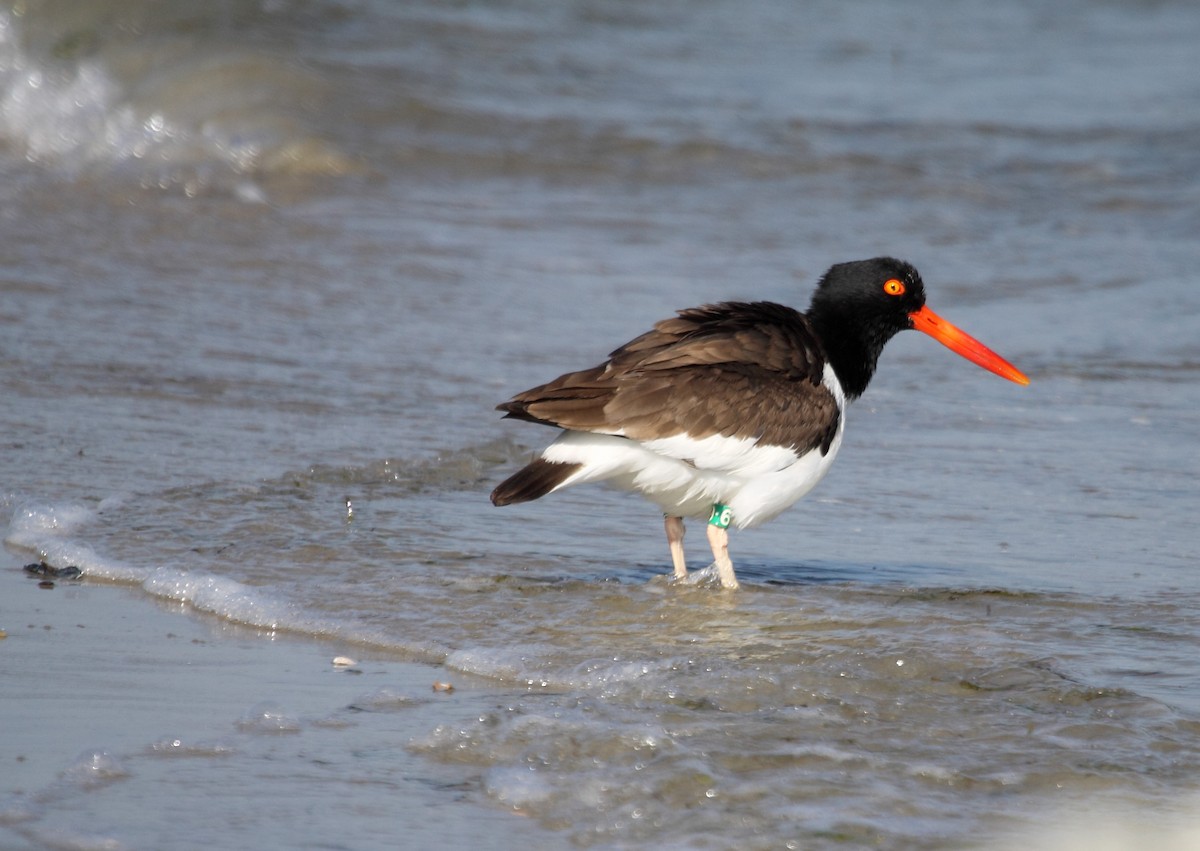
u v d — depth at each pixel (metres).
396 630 9.73
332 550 11.30
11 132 25.47
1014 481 13.44
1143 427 14.95
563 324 18.17
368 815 7.14
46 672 8.88
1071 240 22.33
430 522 12.13
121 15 28.95
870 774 7.53
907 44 34.66
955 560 11.49
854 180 25.19
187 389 15.32
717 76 31.03
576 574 11.09
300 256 20.77
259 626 9.84
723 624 9.95
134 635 9.59
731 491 10.69
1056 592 10.65
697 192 24.69
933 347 18.05
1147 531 12.09
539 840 6.93
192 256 20.56
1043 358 17.31
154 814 7.10
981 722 8.17
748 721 8.16
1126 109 29.42
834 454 11.12
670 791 7.35
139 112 26.08
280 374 15.98
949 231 22.83
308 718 8.28
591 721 8.10
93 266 19.81
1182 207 23.80
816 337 11.43
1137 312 19.03
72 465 13.02
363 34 30.47
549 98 28.41
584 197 24.30
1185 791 7.38
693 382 10.35
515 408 10.12
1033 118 28.69
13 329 16.95
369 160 25.20
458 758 7.76
